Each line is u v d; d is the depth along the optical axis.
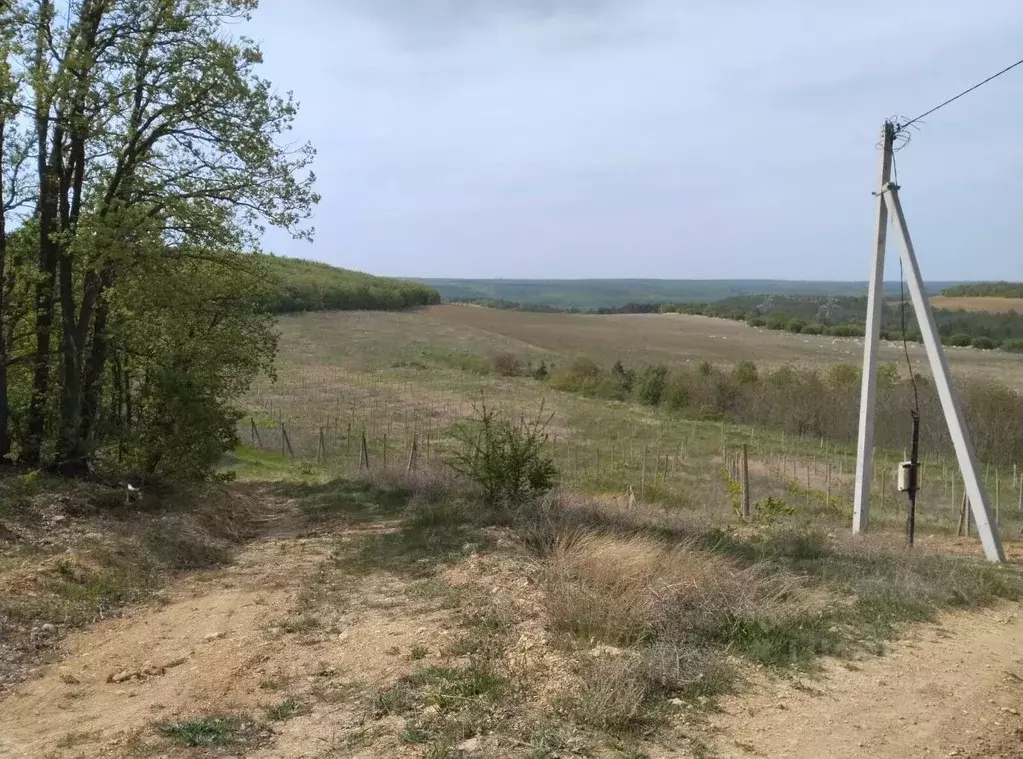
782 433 29.45
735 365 37.81
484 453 11.58
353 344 52.50
